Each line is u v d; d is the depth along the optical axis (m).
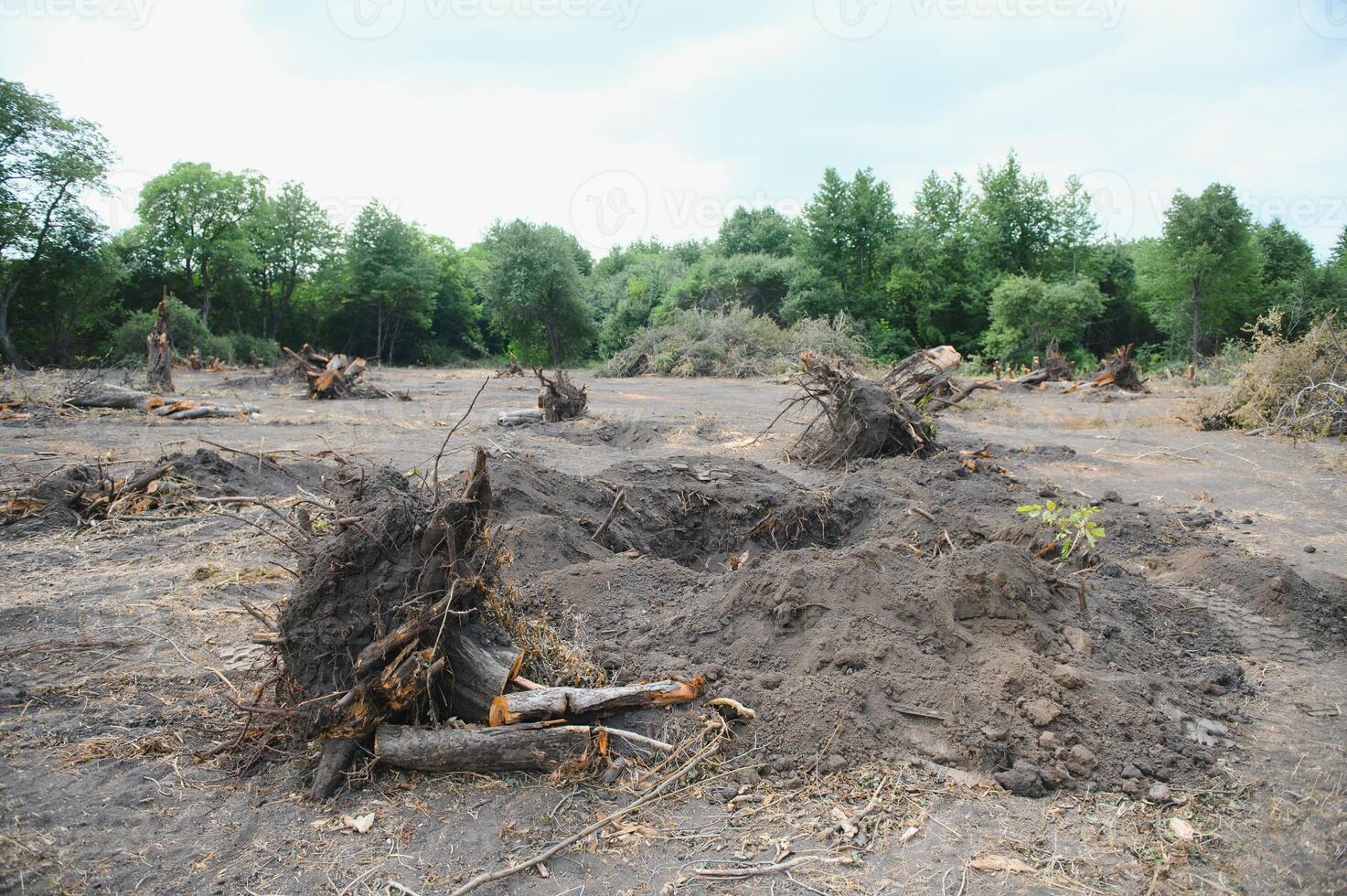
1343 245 47.69
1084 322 43.00
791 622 4.36
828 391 11.43
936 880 2.87
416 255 54.59
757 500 8.17
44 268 36.50
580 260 70.25
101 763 3.54
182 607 5.38
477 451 3.73
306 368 22.41
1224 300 40.50
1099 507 8.37
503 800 3.29
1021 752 3.58
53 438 12.55
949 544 5.63
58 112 35.47
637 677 4.00
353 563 3.61
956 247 49.16
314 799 3.29
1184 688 4.34
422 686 3.50
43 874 2.80
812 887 2.82
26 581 5.88
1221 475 11.28
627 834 3.11
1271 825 3.19
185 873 2.85
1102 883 2.86
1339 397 14.93
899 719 3.75
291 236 51.09
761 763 3.52
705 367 31.34
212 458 8.77
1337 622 5.49
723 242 61.28
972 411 18.88
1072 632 4.48
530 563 5.82
